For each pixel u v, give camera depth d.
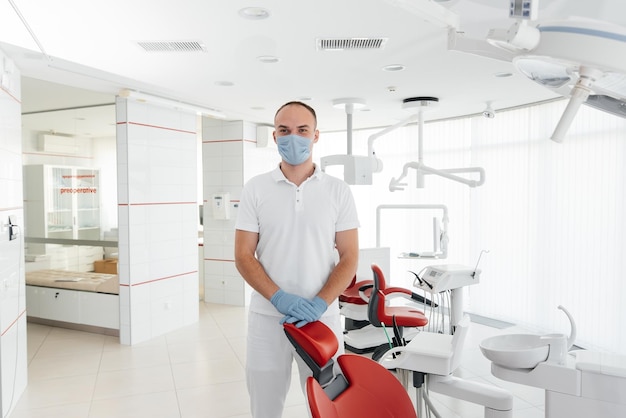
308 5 2.26
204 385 3.39
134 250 4.39
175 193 4.88
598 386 1.84
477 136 5.39
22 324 3.26
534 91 4.20
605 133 4.00
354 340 3.86
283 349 1.67
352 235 1.73
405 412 1.31
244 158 5.85
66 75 3.66
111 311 4.58
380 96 4.43
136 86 4.02
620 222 3.86
